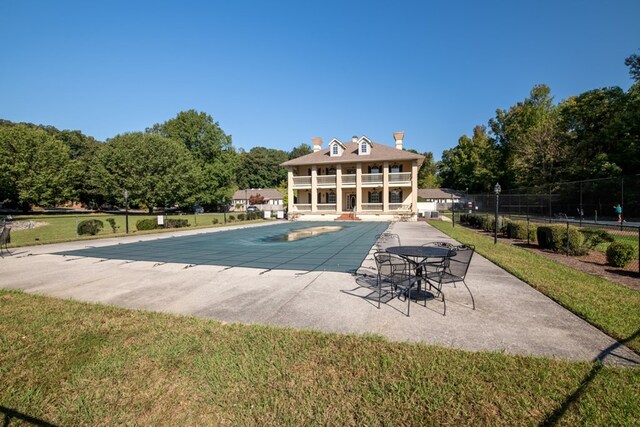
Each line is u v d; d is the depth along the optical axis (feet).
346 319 14.61
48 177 137.90
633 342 11.56
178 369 10.32
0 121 198.29
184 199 153.38
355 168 112.47
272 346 11.68
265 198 244.83
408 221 97.86
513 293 18.58
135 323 14.17
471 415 7.97
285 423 7.86
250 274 24.49
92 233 60.75
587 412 7.95
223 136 175.22
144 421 8.07
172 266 27.99
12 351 11.64
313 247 40.19
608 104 101.04
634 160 89.20
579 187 81.97
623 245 26.23
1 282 22.70
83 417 8.25
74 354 11.39
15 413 8.42
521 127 155.22
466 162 201.36
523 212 104.63
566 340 12.07
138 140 146.10
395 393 8.87
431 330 13.19
